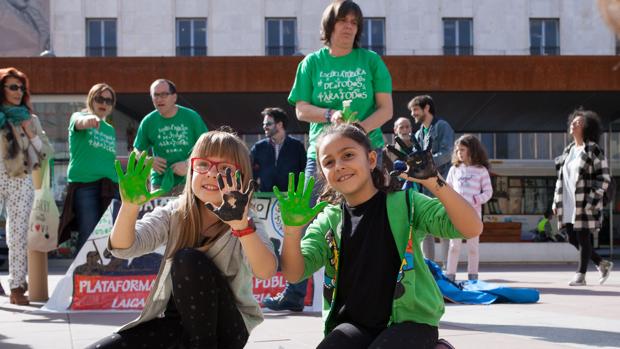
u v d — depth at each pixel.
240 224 2.48
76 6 32.22
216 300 2.65
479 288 6.16
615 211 16.58
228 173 2.46
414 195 2.71
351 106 4.78
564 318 4.84
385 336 2.47
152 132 6.37
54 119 12.52
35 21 31.48
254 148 7.25
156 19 32.66
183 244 2.79
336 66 4.83
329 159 2.69
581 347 3.66
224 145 2.70
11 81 5.91
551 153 27.12
